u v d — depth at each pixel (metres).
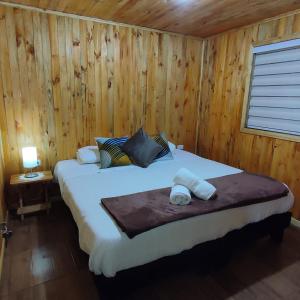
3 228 2.18
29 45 2.61
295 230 2.58
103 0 2.34
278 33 2.73
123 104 3.28
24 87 2.67
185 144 3.96
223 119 3.55
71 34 2.78
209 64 3.68
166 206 1.72
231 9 2.52
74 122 3.02
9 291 1.68
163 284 1.78
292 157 2.70
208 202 1.80
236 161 3.41
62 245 2.21
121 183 2.25
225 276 1.87
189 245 1.65
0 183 2.35
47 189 2.94
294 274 1.91
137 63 3.25
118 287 1.47
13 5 2.46
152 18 2.83
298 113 2.68
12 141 2.71
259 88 3.05
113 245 1.38
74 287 1.73
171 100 3.65
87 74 2.97
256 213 1.97
